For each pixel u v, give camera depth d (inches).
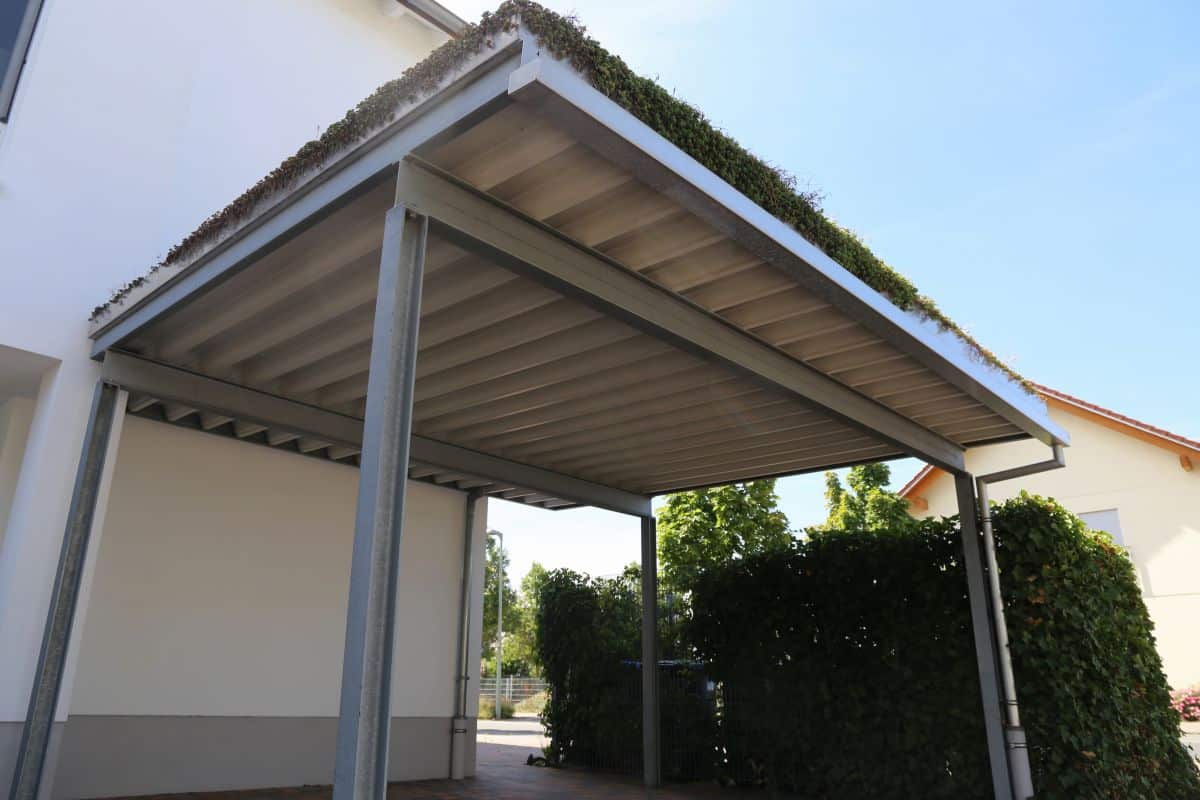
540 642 398.3
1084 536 228.4
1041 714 211.2
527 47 102.0
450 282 163.6
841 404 197.6
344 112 297.9
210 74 259.3
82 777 224.1
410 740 300.7
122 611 238.5
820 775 265.0
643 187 128.0
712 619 306.8
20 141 211.8
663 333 156.7
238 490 270.1
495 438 256.5
